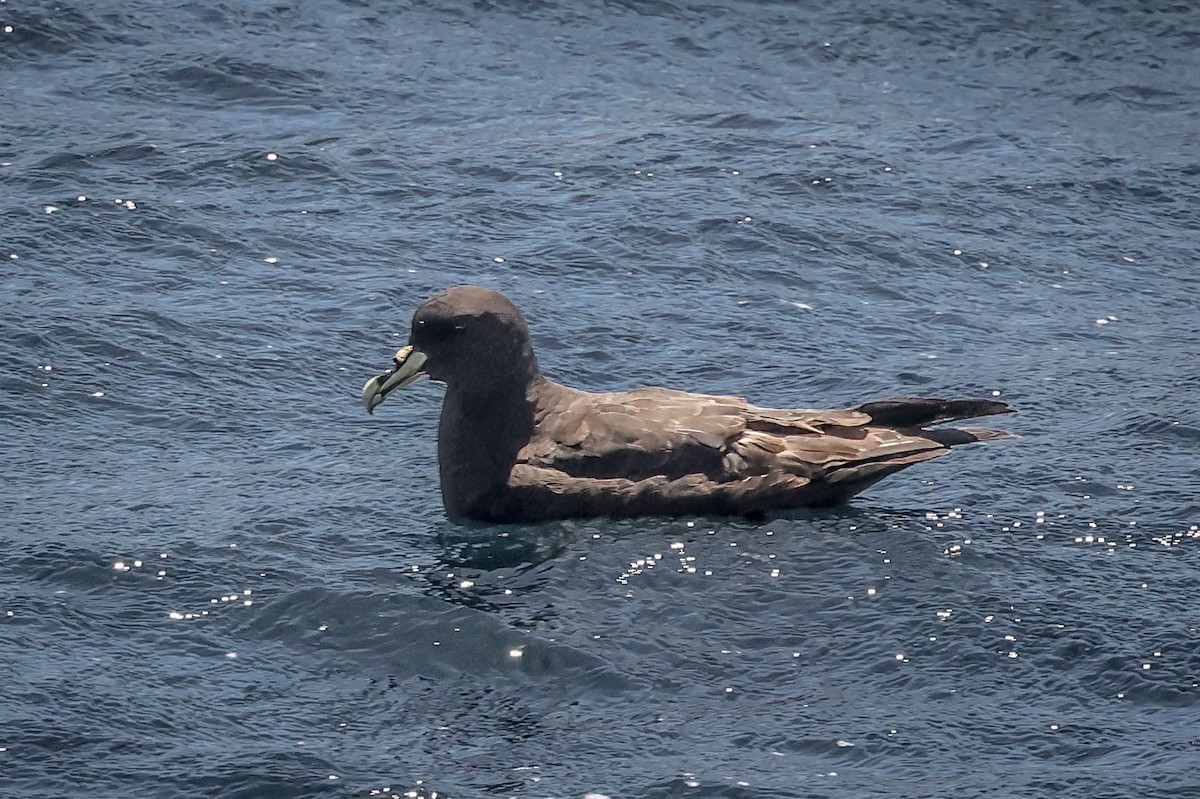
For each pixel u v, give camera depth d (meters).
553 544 13.14
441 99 23.11
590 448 13.58
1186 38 25.38
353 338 17.22
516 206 20.27
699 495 13.46
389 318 17.64
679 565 12.76
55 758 10.22
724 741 10.58
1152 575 12.58
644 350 17.09
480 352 13.68
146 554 12.77
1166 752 10.28
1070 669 11.30
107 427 15.20
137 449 14.86
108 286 17.86
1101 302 18.70
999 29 25.52
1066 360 17.12
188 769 10.19
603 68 24.23
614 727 10.75
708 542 13.13
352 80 23.45
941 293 18.78
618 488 13.45
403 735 10.66
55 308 17.17
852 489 13.73
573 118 22.77
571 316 17.73
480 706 11.01
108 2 24.88
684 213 20.19
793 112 23.22
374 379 13.82
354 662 11.51
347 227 19.58
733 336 17.52
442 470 13.88
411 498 14.10
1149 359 17.16
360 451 15.06
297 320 17.47
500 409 13.75
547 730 10.73
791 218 20.19
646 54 24.69
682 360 16.92
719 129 22.62
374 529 13.45
